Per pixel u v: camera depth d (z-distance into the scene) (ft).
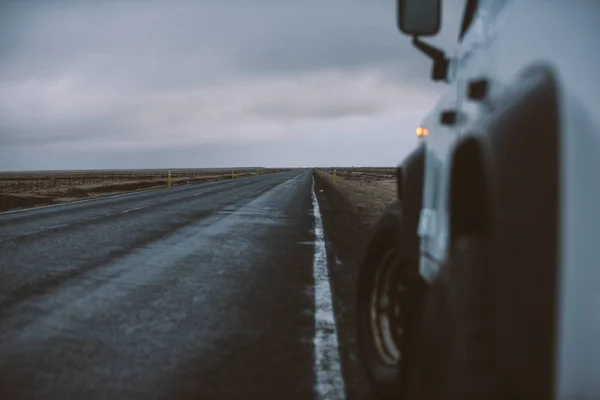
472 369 5.29
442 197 8.09
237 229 42.22
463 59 8.10
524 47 5.64
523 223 4.93
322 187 125.59
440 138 8.54
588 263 4.42
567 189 4.51
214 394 11.57
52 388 11.72
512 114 5.43
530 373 4.70
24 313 17.57
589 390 4.51
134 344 14.76
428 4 9.03
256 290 21.65
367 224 47.98
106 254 29.09
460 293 5.70
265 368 13.16
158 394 11.50
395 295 11.34
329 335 15.85
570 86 4.66
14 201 68.85
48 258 27.30
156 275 24.14
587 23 4.77
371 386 11.11
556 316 4.42
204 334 15.78
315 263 28.09
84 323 16.62
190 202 72.13
